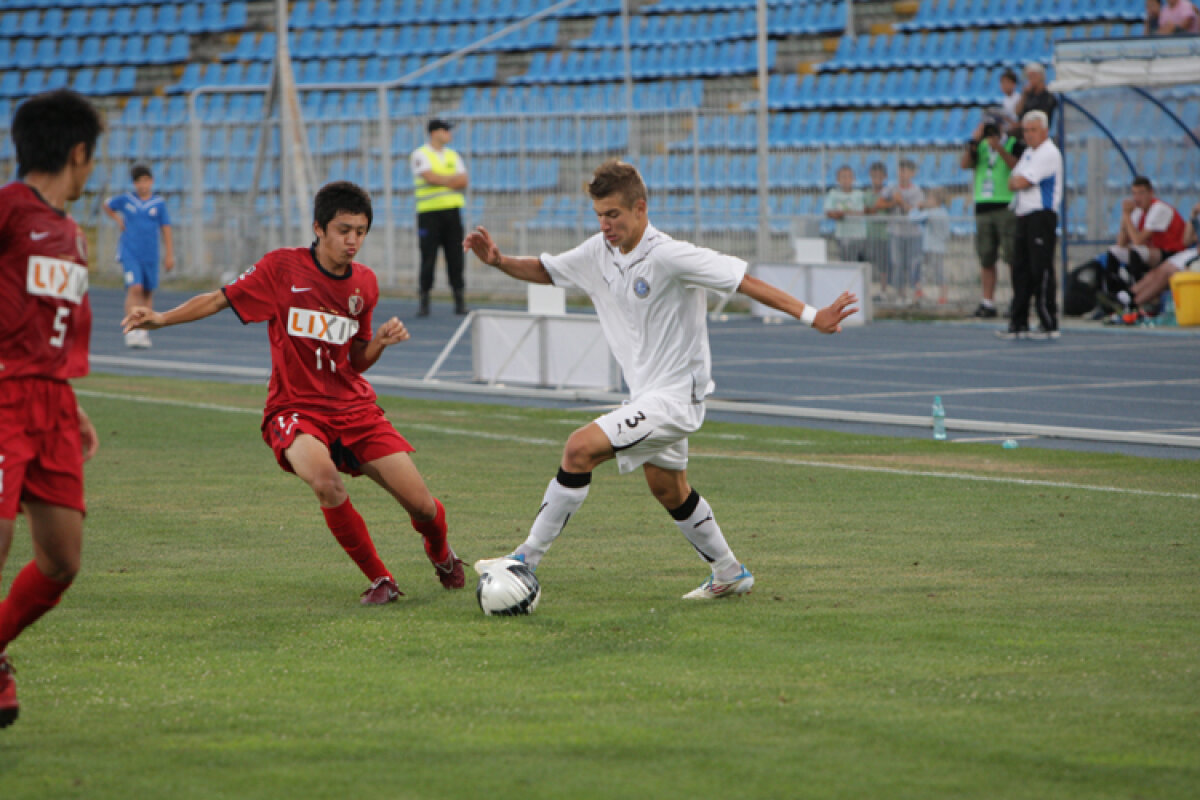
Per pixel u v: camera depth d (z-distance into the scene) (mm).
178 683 17828
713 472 34875
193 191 104125
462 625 20953
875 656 18766
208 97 126812
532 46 119188
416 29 125375
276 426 22531
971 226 75875
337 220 22062
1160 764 14547
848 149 82750
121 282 107812
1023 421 42625
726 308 82438
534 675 18094
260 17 132125
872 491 32125
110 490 33188
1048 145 63531
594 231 88312
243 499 32125
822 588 23047
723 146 87125
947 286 76875
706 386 22266
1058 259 74750
